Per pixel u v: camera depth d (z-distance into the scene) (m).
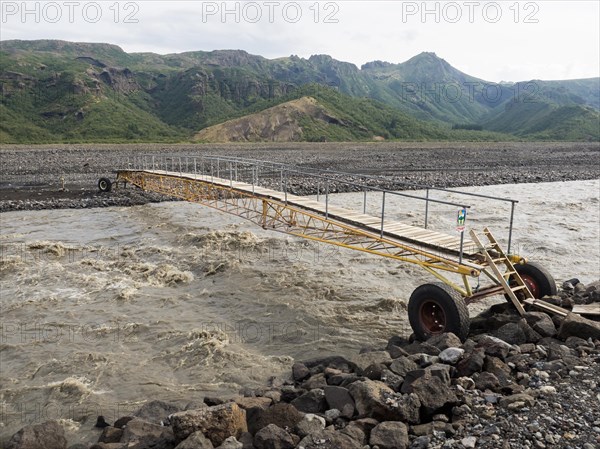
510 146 105.06
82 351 11.20
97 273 16.78
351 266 17.73
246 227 23.52
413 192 36.12
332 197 32.94
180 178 25.11
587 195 35.19
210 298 14.73
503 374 8.02
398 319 13.21
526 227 24.23
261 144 98.62
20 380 10.04
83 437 8.12
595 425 6.36
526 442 6.08
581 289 12.98
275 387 8.92
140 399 9.33
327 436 6.46
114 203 29.80
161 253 19.25
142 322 12.82
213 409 6.64
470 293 11.04
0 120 128.88
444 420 6.82
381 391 7.36
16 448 6.79
